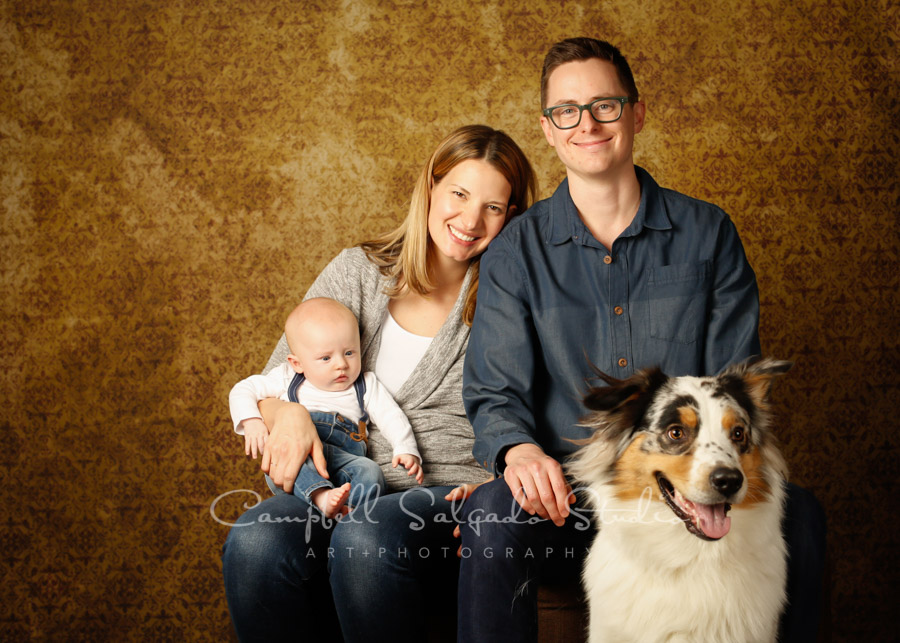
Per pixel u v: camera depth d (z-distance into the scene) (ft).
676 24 9.28
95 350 9.62
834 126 9.22
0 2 9.83
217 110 9.60
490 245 6.73
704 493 4.56
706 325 6.29
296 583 5.68
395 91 9.45
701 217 6.40
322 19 9.55
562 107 6.19
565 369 6.23
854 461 9.14
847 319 9.20
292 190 9.50
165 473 9.49
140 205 9.63
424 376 6.93
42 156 9.74
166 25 9.69
